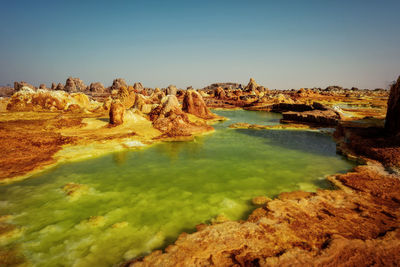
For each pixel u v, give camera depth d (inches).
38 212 375.2
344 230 294.0
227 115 1834.4
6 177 493.0
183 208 387.5
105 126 967.0
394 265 231.5
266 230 299.9
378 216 327.3
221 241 280.7
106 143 770.2
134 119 1018.7
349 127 911.0
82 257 274.2
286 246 266.2
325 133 1044.5
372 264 233.5
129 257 273.3
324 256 245.6
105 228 332.5
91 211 379.6
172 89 3442.4
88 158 653.9
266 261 240.7
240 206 390.0
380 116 1275.8
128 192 450.0
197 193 444.1
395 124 650.2
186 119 1157.1
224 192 446.6
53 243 300.0
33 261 268.5
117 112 975.6
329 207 357.7
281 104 2009.1
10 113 1395.2
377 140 650.8
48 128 909.2
